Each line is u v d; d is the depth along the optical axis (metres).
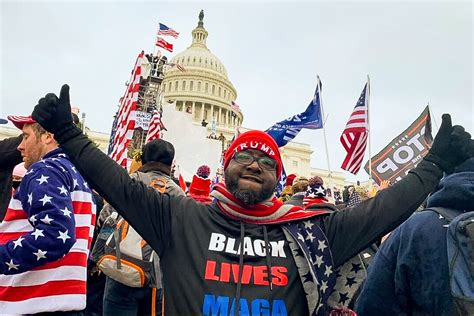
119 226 3.68
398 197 2.38
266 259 2.23
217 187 2.48
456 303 2.16
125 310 3.82
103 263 3.62
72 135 2.28
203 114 82.88
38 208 2.53
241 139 2.53
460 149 2.46
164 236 2.37
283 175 8.98
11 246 2.43
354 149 8.74
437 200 2.54
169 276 2.26
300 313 2.17
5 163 3.70
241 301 2.11
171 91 86.12
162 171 4.16
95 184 2.28
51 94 2.28
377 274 2.58
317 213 2.43
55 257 2.48
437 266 2.29
